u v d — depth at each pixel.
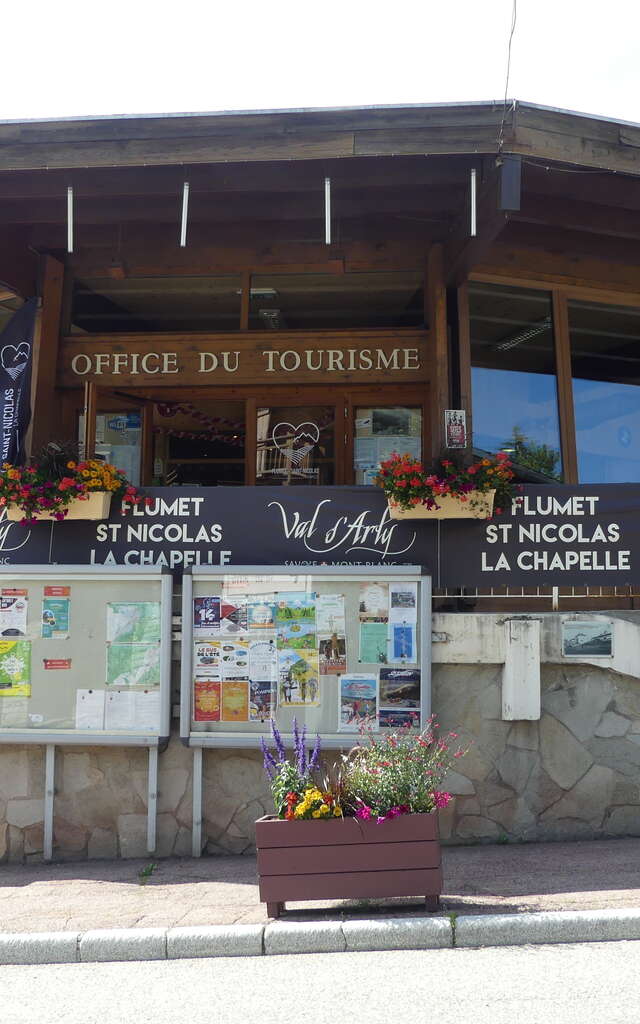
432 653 7.36
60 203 8.91
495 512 7.64
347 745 7.16
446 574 7.63
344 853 5.56
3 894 6.43
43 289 10.16
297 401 10.39
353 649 7.26
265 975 4.89
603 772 7.38
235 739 7.22
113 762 7.45
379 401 10.30
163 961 5.26
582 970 4.76
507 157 7.50
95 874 6.88
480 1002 4.36
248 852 7.33
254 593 7.34
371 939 5.27
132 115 7.71
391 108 7.56
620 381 10.57
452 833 7.29
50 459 7.85
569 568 7.64
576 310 10.55
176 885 6.47
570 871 6.32
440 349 9.65
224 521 7.78
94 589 7.48
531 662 7.29
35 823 7.45
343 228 9.85
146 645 7.39
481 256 8.88
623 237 9.93
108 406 10.46
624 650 7.42
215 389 10.34
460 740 7.35
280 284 10.34
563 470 10.20
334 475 10.29
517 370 10.27
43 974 5.11
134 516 7.84
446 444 8.88
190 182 8.00
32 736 7.37
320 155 7.65
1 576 7.54
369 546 7.69
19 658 7.46
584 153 7.73
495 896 5.80
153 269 10.30
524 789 7.34
